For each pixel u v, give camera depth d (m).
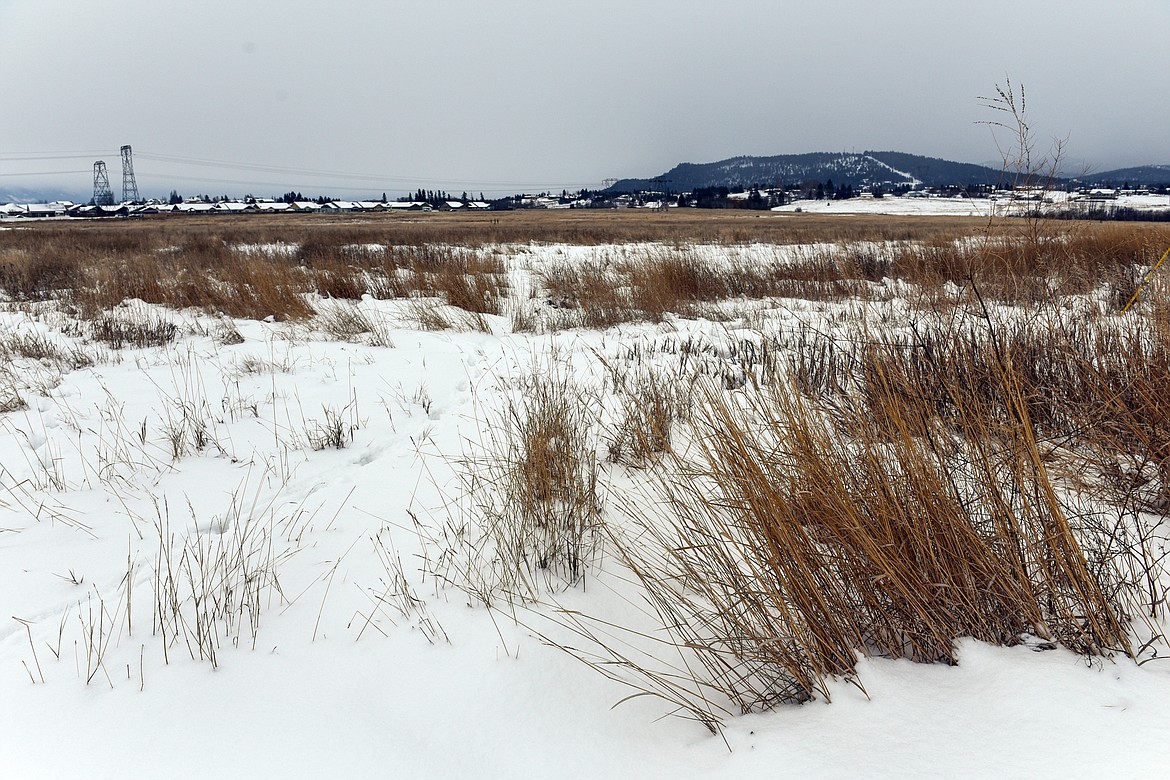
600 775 1.81
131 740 1.95
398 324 9.60
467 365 7.20
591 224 48.88
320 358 7.46
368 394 6.04
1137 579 2.08
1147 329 3.53
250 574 2.90
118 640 2.45
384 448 4.70
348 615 2.61
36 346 7.50
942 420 2.70
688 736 1.95
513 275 14.44
